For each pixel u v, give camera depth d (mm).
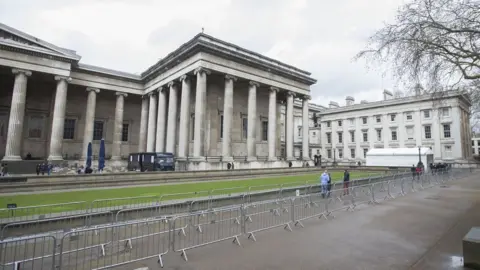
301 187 19094
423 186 25891
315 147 85375
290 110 46719
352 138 77750
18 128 35469
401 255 7574
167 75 43000
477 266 6508
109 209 11641
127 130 53062
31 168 35688
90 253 7797
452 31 12133
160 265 6941
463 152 60062
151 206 12578
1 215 11141
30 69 36844
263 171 34062
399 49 13445
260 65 41531
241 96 46156
